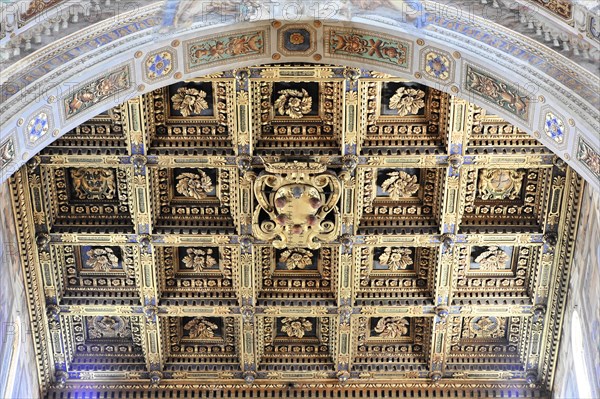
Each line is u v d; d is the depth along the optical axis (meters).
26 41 20.31
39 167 25.91
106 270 28.25
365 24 21.66
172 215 27.20
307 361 29.84
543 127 21.05
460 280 28.41
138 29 21.02
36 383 29.23
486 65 20.91
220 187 26.59
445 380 29.92
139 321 28.94
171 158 25.88
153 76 21.78
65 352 29.45
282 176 25.88
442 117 25.45
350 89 24.81
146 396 30.00
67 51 20.45
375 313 28.72
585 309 26.30
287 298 28.61
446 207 26.69
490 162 25.95
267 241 27.27
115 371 29.86
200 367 29.91
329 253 27.77
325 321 29.20
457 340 29.64
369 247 27.62
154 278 27.98
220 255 27.95
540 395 29.94
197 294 28.58
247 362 29.73
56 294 28.20
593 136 19.81
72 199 26.88
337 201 26.42
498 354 29.83
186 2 21.16
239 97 24.94
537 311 28.55
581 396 26.67
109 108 22.62
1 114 19.64
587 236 26.09
